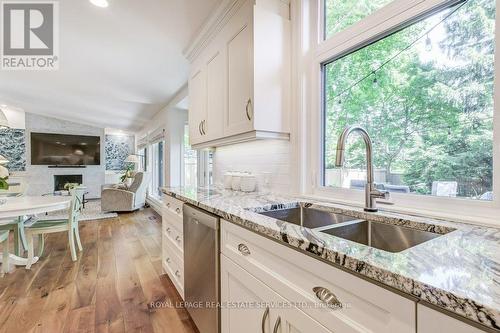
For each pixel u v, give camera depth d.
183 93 3.90
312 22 1.66
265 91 1.58
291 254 0.82
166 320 1.74
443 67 1.07
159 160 6.36
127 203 5.54
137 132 8.82
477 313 0.41
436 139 1.10
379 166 1.33
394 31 1.26
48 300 1.98
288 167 1.75
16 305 1.91
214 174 2.91
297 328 0.79
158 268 2.60
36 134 7.18
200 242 1.46
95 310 1.85
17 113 6.93
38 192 7.25
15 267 2.60
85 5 2.01
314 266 0.73
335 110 1.57
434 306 0.47
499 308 0.39
